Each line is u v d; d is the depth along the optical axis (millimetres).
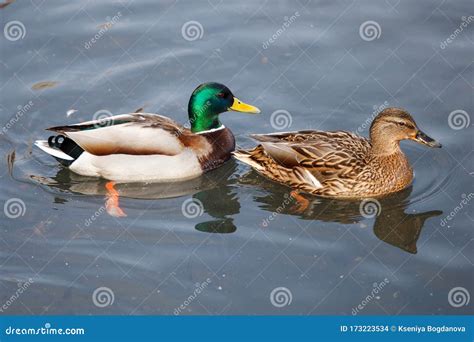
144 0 16875
